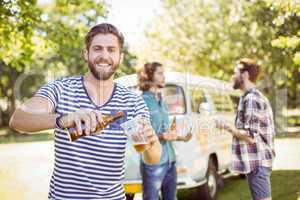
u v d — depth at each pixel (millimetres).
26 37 8266
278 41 7668
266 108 4043
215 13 19234
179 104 5781
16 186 8180
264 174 4004
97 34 2273
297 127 15406
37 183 8492
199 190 6164
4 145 17156
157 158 2512
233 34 17328
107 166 2223
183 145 5613
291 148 11703
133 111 2352
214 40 19016
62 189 2201
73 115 2029
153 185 4586
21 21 8008
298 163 9680
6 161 11852
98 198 2213
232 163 4105
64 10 9055
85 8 9328
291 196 6660
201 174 5906
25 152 14312
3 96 23641
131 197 6340
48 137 20641
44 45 8883
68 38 8945
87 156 2186
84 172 2189
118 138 2236
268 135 4020
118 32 2314
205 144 6031
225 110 7301
